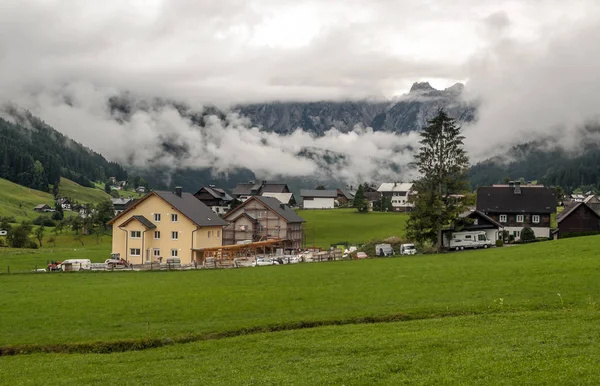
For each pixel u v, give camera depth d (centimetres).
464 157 9044
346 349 2880
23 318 3966
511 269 5150
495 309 3650
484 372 2294
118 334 3491
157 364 2888
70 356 3180
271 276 5819
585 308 3522
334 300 4225
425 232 8994
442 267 5778
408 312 3700
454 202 8862
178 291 4916
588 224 10488
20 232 13150
